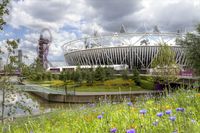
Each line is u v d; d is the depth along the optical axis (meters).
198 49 52.06
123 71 112.50
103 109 10.26
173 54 58.97
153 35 160.38
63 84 98.69
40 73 24.52
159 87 56.84
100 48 154.88
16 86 20.61
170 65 55.31
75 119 9.00
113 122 6.20
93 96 64.56
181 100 8.29
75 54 169.25
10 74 20.77
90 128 6.05
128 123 5.84
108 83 93.88
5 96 19.19
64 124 8.17
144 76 98.62
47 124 8.52
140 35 163.75
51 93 70.19
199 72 53.00
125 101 10.71
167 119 5.40
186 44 54.78
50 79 112.62
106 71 103.25
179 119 5.27
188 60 54.91
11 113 18.86
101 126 5.73
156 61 58.78
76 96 66.25
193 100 7.87
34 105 21.05
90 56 160.25
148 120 5.86
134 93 58.00
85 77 96.12
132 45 147.88
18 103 19.30
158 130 4.98
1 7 17.80
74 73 100.12
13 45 20.91
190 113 5.95
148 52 146.00
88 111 11.09
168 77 51.59
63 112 13.78
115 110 8.84
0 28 18.52
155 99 10.83
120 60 152.75
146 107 8.40
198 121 5.30
